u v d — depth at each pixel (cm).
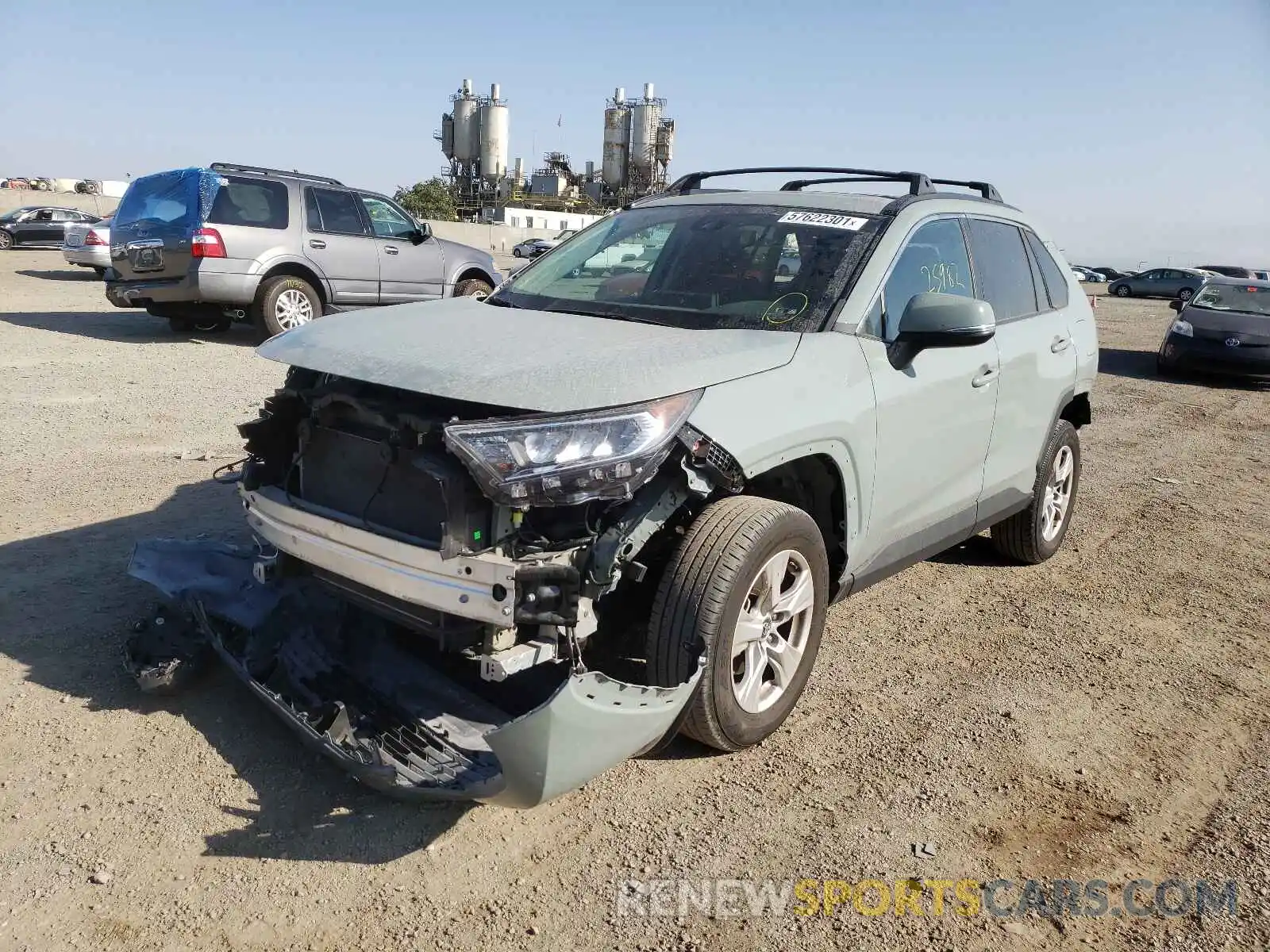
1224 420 1056
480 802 269
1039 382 467
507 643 266
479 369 278
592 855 271
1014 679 392
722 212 411
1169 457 848
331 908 246
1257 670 411
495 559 256
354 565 286
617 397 268
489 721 292
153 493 559
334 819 280
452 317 346
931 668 400
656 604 293
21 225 2922
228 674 356
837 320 345
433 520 278
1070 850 284
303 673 313
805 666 338
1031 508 504
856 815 295
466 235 5175
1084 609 472
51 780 290
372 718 292
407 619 286
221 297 1096
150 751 306
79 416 749
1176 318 1377
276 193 1138
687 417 276
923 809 300
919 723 353
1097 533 604
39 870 253
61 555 457
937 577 511
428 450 270
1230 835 294
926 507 396
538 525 268
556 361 284
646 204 452
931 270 397
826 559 336
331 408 300
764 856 274
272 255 1120
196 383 905
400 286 1260
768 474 332
